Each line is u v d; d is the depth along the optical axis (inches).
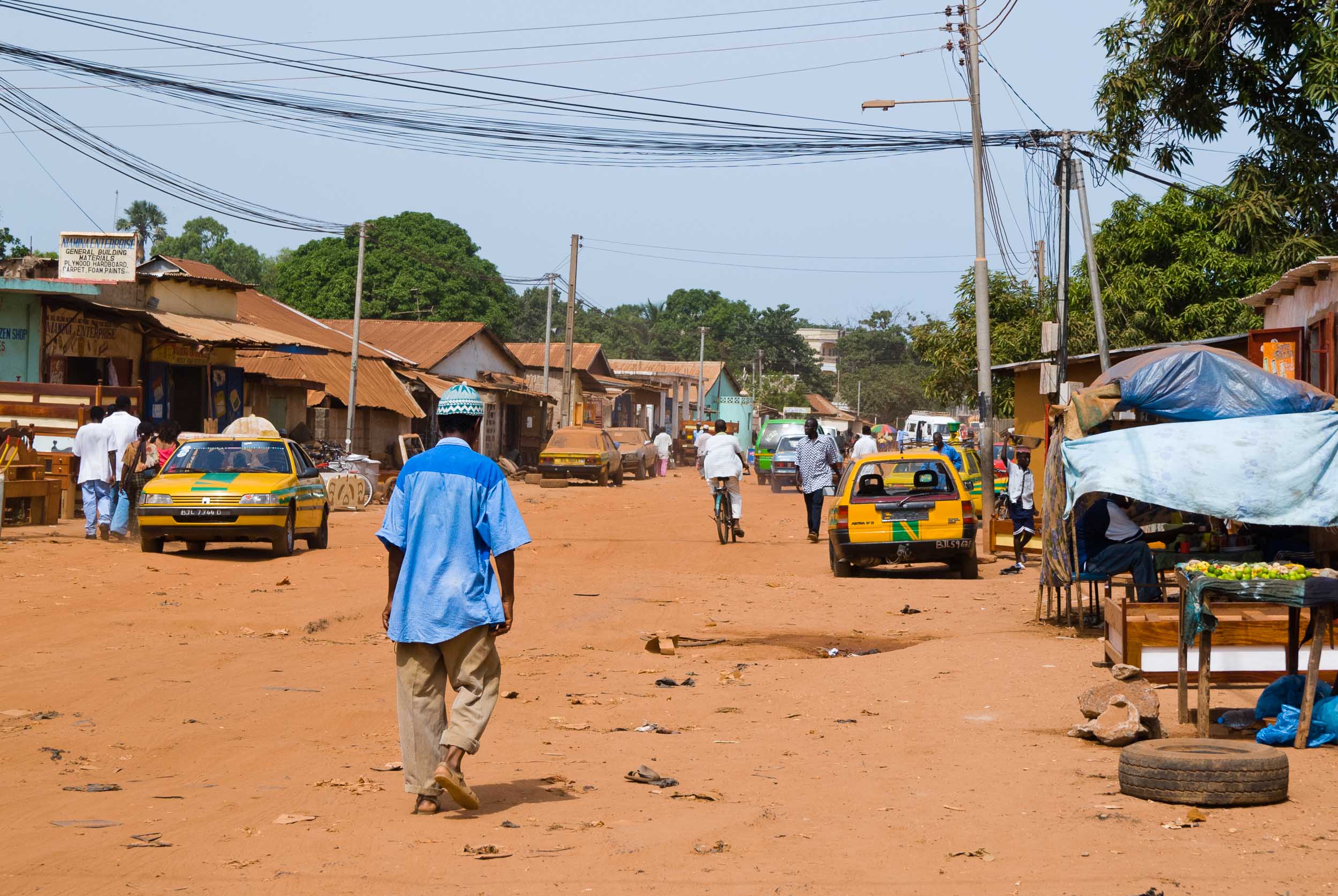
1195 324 1307.8
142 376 1206.3
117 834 236.8
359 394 1697.8
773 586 709.9
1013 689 405.4
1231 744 271.7
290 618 542.3
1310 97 827.4
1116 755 309.4
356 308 1601.9
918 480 764.0
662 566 820.6
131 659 434.6
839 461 965.2
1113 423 658.8
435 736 258.2
